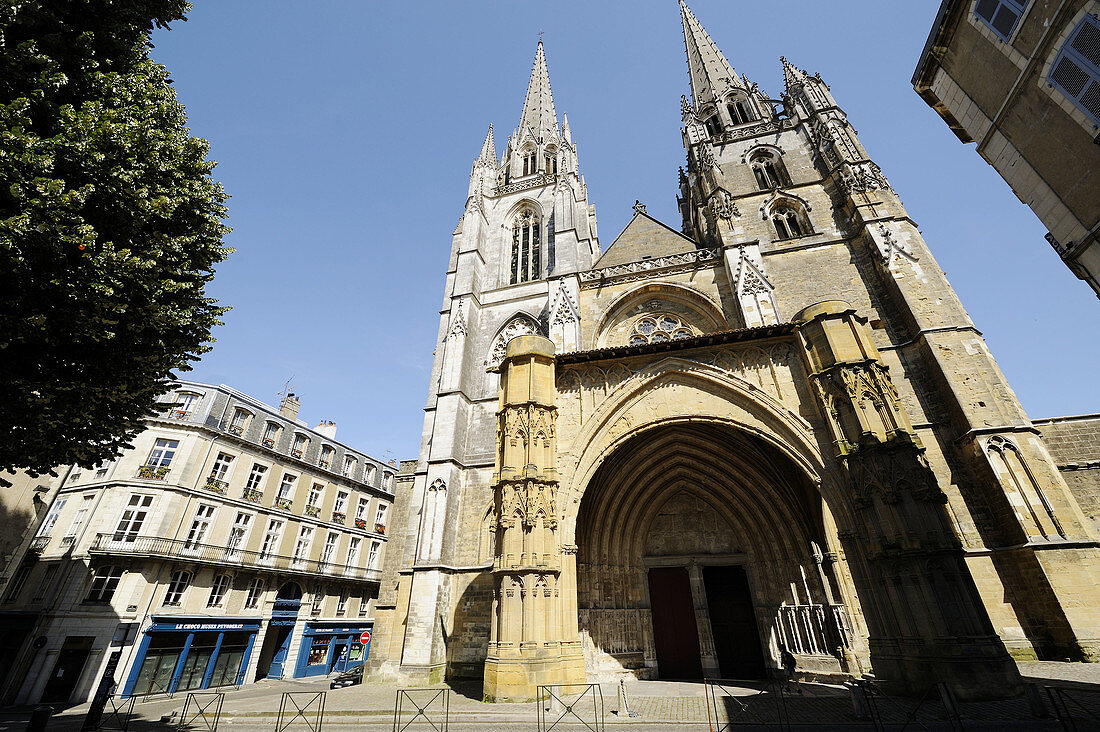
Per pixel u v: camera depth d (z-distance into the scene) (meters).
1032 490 17.36
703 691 15.73
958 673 11.09
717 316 27.86
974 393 19.86
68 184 9.73
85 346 10.48
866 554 13.74
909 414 21.06
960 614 11.54
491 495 26.34
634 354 18.84
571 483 17.19
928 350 21.48
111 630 27.42
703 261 29.77
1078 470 18.84
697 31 51.22
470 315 32.94
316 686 31.02
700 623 20.20
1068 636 15.27
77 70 10.44
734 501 21.34
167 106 11.88
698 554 21.59
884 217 26.44
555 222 35.19
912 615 12.16
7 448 10.04
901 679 12.11
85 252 9.15
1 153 8.40
